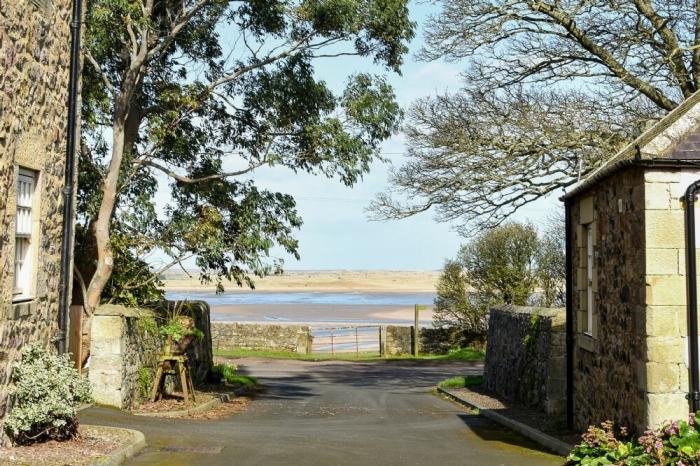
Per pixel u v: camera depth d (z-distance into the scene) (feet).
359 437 40.81
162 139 56.44
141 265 59.88
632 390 31.63
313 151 59.36
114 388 44.96
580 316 40.57
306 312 240.32
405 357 115.75
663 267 29.84
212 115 63.62
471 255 113.09
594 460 29.45
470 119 64.85
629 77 58.59
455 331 118.73
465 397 63.21
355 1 55.67
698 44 57.31
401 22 57.26
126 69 57.52
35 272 33.45
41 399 31.30
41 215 34.01
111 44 54.60
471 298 114.73
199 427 41.65
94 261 55.42
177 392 58.08
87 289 53.62
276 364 104.47
